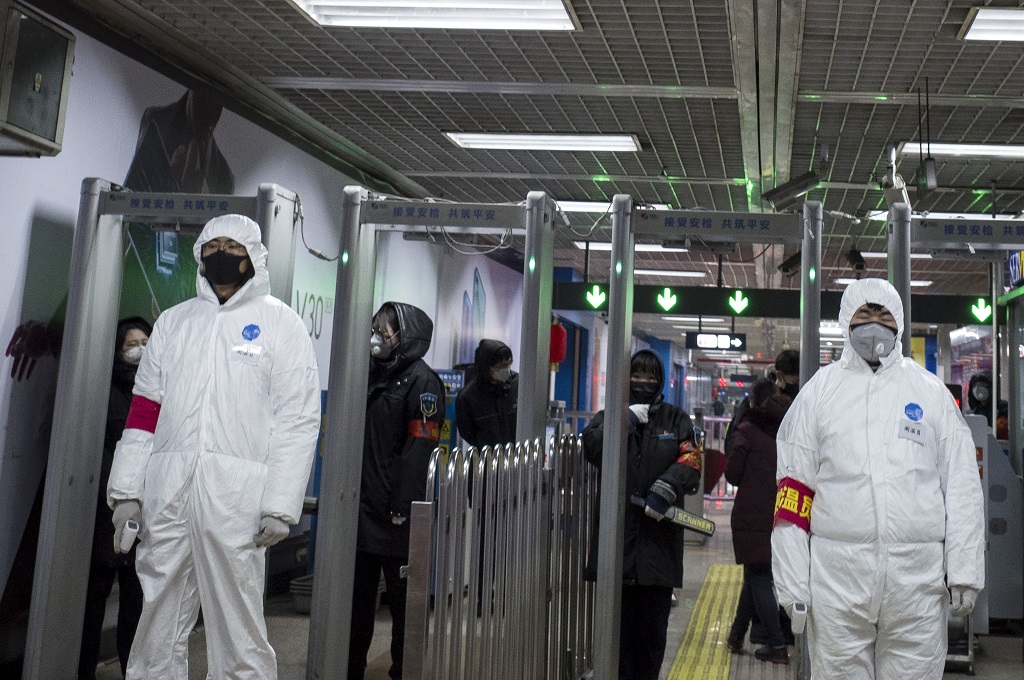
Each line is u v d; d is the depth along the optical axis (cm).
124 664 443
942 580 284
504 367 599
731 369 3225
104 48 503
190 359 317
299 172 711
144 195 445
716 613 674
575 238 1050
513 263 1277
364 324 441
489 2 475
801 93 584
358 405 434
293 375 324
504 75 579
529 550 373
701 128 667
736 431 546
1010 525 634
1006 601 631
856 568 283
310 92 623
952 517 286
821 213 420
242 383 315
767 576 530
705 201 883
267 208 433
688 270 1338
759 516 527
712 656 546
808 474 298
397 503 425
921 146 629
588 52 536
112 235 455
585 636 484
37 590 425
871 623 285
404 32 519
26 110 383
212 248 328
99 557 442
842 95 584
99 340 449
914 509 283
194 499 306
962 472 289
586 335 1648
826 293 935
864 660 288
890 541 281
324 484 425
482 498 327
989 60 518
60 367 437
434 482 280
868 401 294
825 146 673
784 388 538
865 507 284
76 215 487
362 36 527
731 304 955
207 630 311
